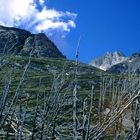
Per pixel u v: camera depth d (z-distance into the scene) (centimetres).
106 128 671
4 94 931
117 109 686
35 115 1026
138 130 704
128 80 848
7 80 971
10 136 1493
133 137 711
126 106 673
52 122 955
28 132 1334
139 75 889
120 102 706
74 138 684
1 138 1445
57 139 1244
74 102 712
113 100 767
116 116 673
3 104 923
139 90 677
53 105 953
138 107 790
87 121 706
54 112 948
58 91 952
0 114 918
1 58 1047
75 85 739
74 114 702
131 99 676
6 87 941
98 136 666
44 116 952
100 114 775
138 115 784
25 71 1003
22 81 991
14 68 1062
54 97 952
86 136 682
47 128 948
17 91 979
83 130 696
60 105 945
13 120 1202
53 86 961
